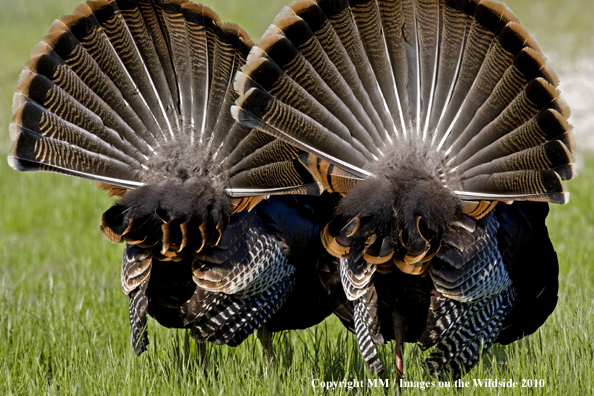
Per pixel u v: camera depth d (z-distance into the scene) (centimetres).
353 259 1623
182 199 1698
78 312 2367
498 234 1753
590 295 2452
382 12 1662
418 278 1680
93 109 1794
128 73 1816
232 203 1784
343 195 1773
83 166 1778
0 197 4069
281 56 1620
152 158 1803
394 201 1596
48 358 2145
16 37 8750
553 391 1798
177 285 1823
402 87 1689
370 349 1698
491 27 1609
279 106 1631
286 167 1759
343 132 1677
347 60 1664
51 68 1762
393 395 1803
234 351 2142
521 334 1986
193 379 1881
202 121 1834
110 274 3031
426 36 1678
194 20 1802
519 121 1603
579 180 4128
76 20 1772
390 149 1688
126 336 2312
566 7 9181
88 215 3944
